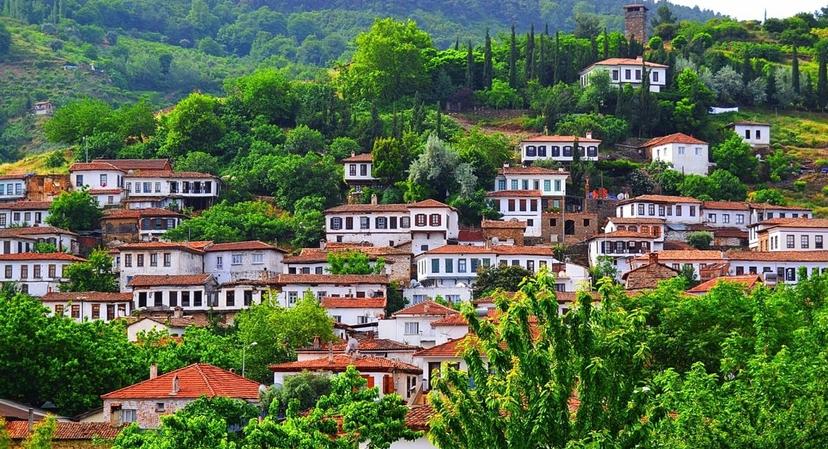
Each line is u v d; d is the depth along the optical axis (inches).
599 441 7342.5
